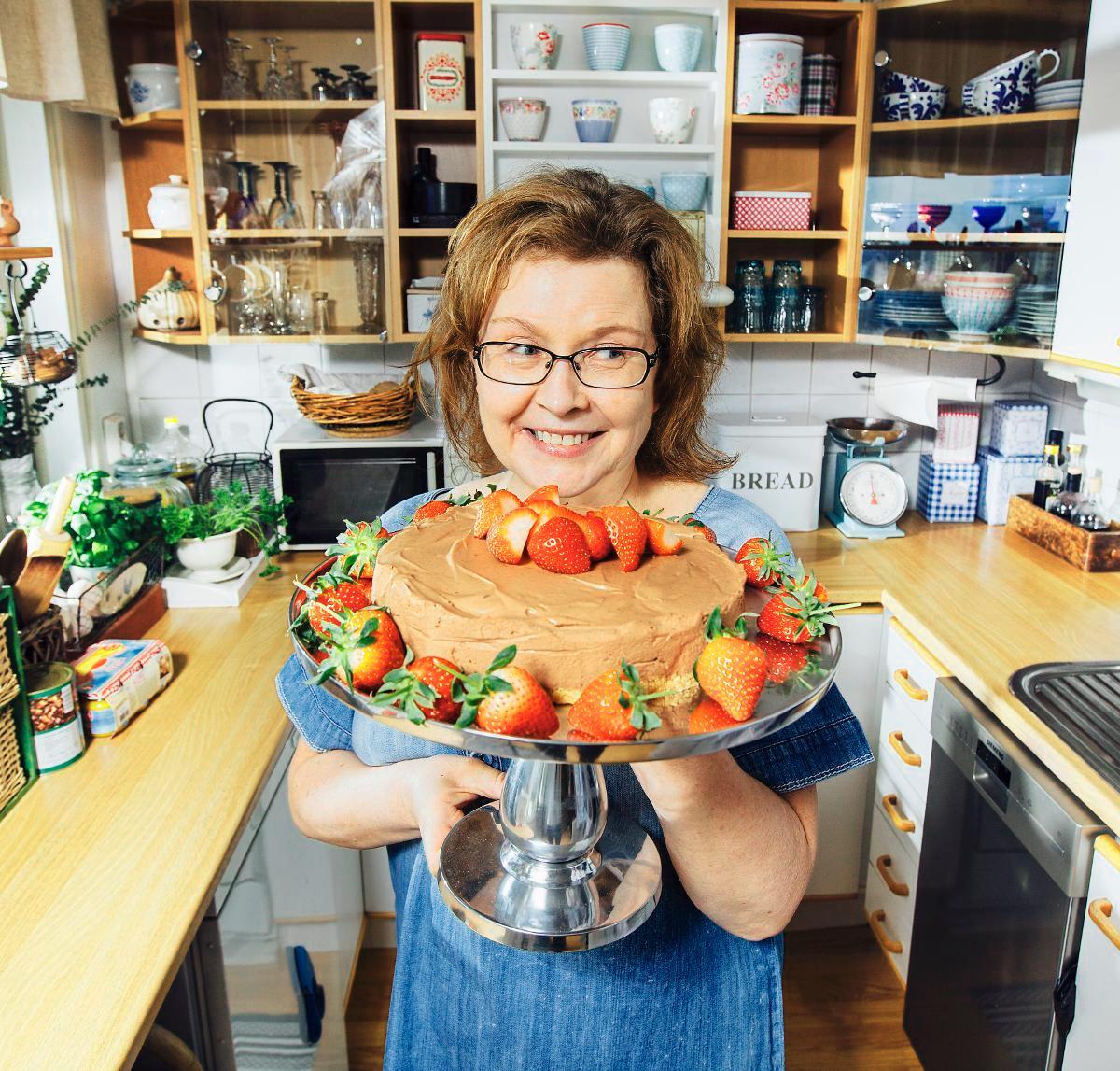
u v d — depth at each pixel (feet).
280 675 3.80
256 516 7.51
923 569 7.63
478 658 2.22
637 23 8.11
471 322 3.30
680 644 2.27
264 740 5.14
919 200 7.64
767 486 8.41
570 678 2.24
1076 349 6.80
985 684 5.68
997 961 5.54
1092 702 5.43
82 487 6.22
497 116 8.09
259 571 7.64
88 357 8.07
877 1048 7.01
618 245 3.07
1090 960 4.71
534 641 2.22
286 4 7.58
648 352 3.24
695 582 2.53
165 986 3.53
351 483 8.05
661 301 3.26
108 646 5.61
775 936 3.20
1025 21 6.91
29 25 5.95
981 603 6.90
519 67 7.84
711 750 2.02
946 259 7.61
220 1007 4.32
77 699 5.09
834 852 7.88
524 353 3.18
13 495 6.78
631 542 2.62
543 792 2.60
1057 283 7.01
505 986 3.16
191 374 8.93
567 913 2.51
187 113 7.70
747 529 3.50
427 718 2.14
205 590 7.02
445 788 3.01
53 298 7.70
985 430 9.25
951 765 6.09
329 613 2.43
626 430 3.27
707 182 8.21
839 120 7.86
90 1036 3.22
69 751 4.90
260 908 4.91
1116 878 4.47
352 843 3.42
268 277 8.13
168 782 4.75
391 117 7.81
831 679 2.32
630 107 8.29
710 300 7.66
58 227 7.59
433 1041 3.36
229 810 4.51
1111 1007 4.55
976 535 8.50
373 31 7.69
